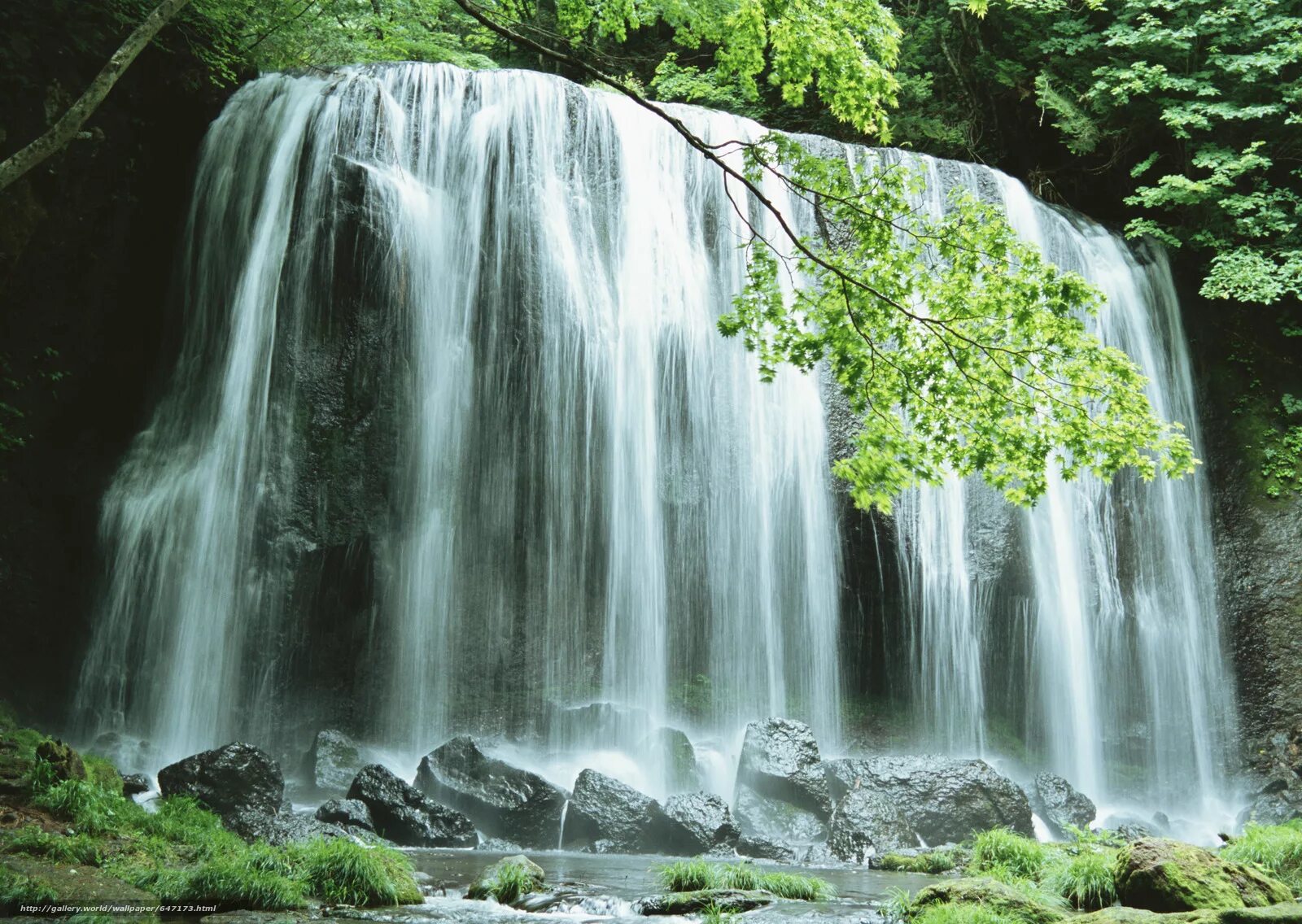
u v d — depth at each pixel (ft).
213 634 59.31
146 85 65.31
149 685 59.72
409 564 60.90
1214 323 80.33
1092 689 69.26
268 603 58.80
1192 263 81.35
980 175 75.25
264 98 69.15
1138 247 80.07
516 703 60.54
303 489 60.13
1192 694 71.87
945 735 65.87
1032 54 86.43
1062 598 69.21
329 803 45.01
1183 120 78.28
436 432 62.64
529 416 63.82
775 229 70.23
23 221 57.88
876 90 43.70
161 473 64.13
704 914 30.04
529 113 67.41
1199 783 70.33
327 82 68.08
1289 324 79.71
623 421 65.16
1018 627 68.13
